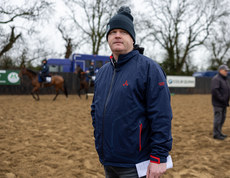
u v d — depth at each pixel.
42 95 16.05
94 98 1.64
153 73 1.31
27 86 16.12
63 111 8.42
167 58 27.61
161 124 1.26
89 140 4.69
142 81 1.31
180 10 25.88
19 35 18.00
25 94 16.06
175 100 14.30
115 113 1.32
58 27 24.00
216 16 25.75
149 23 24.97
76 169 3.18
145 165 1.33
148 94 1.30
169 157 1.38
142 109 1.33
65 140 4.65
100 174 3.04
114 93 1.35
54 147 4.15
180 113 8.64
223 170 3.20
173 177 2.97
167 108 1.28
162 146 1.25
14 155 3.67
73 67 19.28
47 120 6.68
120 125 1.31
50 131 5.39
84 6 22.47
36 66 22.02
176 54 27.78
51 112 8.11
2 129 5.43
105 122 1.36
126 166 1.32
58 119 6.87
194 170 3.20
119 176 1.39
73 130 5.54
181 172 3.13
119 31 1.38
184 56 28.30
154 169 1.24
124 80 1.34
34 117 7.06
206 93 22.06
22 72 11.60
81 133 5.28
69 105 10.26
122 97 1.31
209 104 12.05
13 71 15.62
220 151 4.10
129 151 1.31
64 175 2.97
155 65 1.34
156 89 1.29
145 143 1.35
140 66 1.34
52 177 2.90
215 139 4.98
